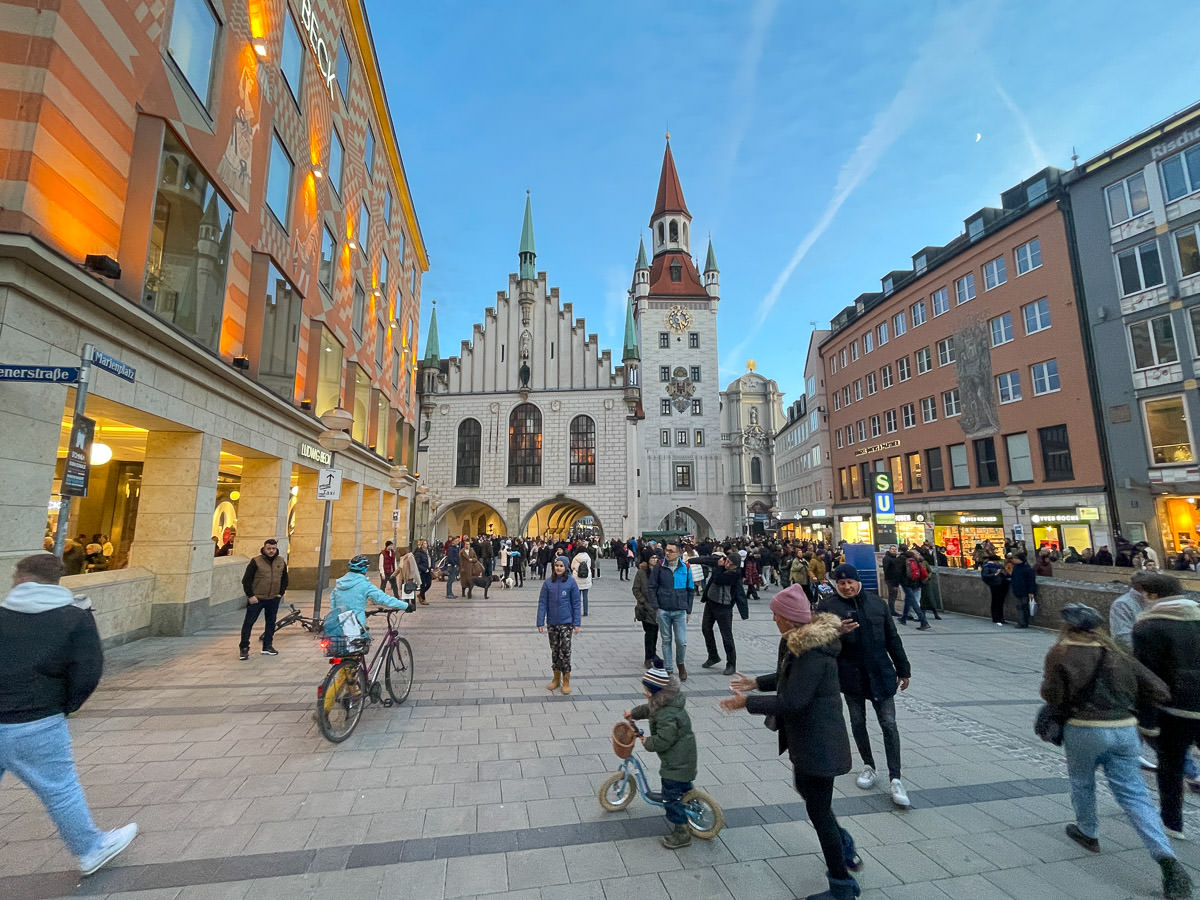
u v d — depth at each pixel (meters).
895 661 4.60
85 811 3.24
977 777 4.86
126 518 16.44
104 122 7.89
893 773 4.38
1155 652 3.92
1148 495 19.89
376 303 24.97
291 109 14.80
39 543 6.81
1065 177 22.67
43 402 6.87
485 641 10.52
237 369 11.25
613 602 17.53
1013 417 24.89
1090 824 3.69
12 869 3.28
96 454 11.80
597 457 44.19
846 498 39.00
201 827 3.80
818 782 3.11
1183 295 19.20
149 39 8.78
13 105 6.72
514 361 46.00
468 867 3.40
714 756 5.23
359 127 21.89
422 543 16.41
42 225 6.81
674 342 58.84
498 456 44.53
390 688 6.46
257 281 12.91
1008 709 6.80
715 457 56.94
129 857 3.43
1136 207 20.58
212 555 11.16
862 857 3.60
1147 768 5.03
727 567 8.66
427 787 4.46
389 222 27.89
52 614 3.17
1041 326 23.70
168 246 9.52
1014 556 13.01
